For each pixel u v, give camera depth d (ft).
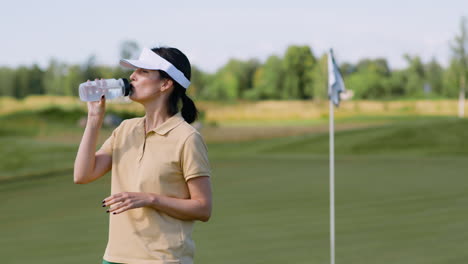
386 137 121.60
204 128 177.58
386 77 274.16
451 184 56.75
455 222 35.86
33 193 58.13
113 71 190.08
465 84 237.66
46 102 223.51
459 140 117.29
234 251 28.84
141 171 9.10
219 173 71.36
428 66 258.16
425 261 26.23
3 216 43.27
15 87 244.42
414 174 66.95
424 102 226.58
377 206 43.21
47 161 102.78
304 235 32.65
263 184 58.80
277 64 286.05
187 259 9.21
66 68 242.37
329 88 27.86
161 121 9.35
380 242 30.53
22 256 29.37
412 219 37.24
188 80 9.50
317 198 48.11
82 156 9.21
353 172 70.23
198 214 9.06
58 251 30.42
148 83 9.20
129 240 9.01
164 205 8.82
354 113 217.15
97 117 9.25
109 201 8.55
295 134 166.91
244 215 40.01
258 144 131.03
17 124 180.24
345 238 31.63
